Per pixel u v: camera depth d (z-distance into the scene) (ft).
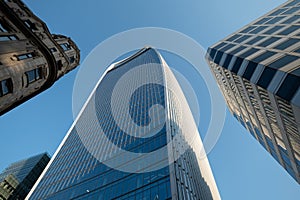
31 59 76.13
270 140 96.68
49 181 180.24
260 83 62.95
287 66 52.47
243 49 83.51
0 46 63.26
